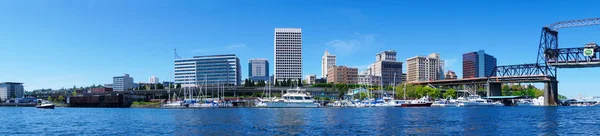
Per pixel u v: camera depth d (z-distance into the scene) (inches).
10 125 3705.7
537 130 2947.8
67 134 2913.4
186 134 2780.5
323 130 2955.2
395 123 3506.4
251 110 6550.2
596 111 5851.4
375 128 3078.2
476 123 3501.5
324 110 6338.6
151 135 2755.9
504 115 4677.7
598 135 2662.4
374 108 7244.1
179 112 6087.6
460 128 3075.8
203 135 2714.1
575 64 7175.2
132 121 4037.9
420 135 2652.6
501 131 2881.4
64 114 5964.6
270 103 7696.9
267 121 3801.7
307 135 2667.3
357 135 2664.9
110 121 4084.6
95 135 2805.1
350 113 5241.1
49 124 3786.9
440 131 2878.9
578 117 4313.5
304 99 7721.5
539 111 5856.3
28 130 3223.4
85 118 4709.6
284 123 3553.2
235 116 4660.4
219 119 4143.7
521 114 4913.9
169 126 3366.1
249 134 2743.6
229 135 2699.3
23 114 6067.9
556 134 2714.1
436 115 4672.7
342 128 3085.6
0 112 7027.6
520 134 2714.1
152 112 6284.5
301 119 4052.7
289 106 7647.6
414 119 3981.3
